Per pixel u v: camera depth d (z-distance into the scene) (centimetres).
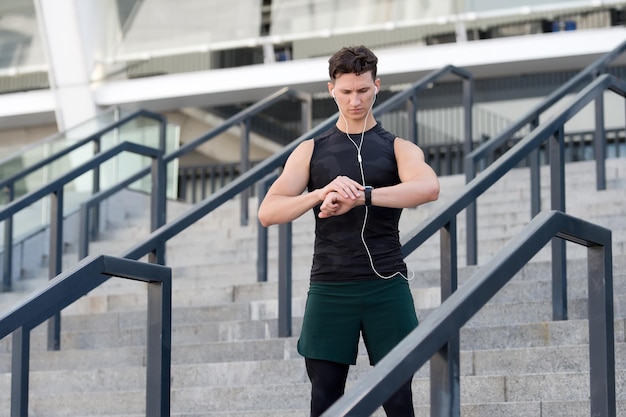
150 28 1416
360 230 317
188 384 514
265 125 1483
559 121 496
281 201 317
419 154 327
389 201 308
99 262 331
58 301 326
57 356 583
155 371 339
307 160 330
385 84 1352
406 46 1312
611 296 300
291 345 527
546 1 1260
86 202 720
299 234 777
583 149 1297
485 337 481
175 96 1371
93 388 538
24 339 326
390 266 319
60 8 1395
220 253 777
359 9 1333
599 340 296
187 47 1398
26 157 941
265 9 1376
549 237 272
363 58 322
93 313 659
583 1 1248
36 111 1423
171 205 1037
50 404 514
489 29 1284
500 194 804
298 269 691
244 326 572
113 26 1422
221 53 1390
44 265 891
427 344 230
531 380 422
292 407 465
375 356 319
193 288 664
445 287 399
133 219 959
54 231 618
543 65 1273
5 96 1437
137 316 634
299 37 1359
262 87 1338
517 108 1393
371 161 324
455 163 1391
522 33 1270
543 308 506
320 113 1459
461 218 755
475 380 430
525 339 475
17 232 877
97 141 901
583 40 1227
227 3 1388
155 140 1007
